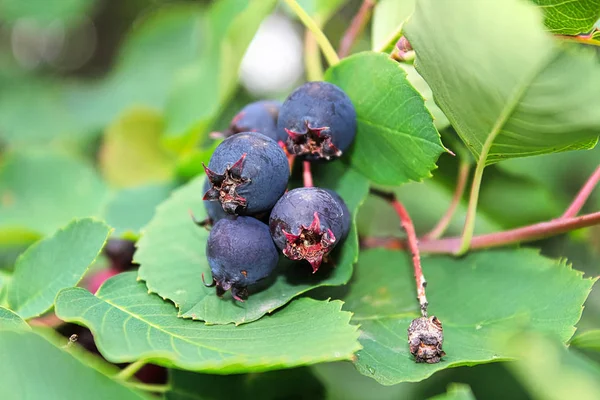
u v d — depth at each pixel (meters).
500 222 0.21
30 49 0.45
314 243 0.14
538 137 0.13
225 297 0.14
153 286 0.15
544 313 0.15
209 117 0.22
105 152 0.27
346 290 0.16
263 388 0.17
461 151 0.18
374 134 0.15
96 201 0.23
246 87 0.31
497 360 0.14
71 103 0.34
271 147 0.14
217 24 0.23
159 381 0.17
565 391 0.14
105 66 0.47
